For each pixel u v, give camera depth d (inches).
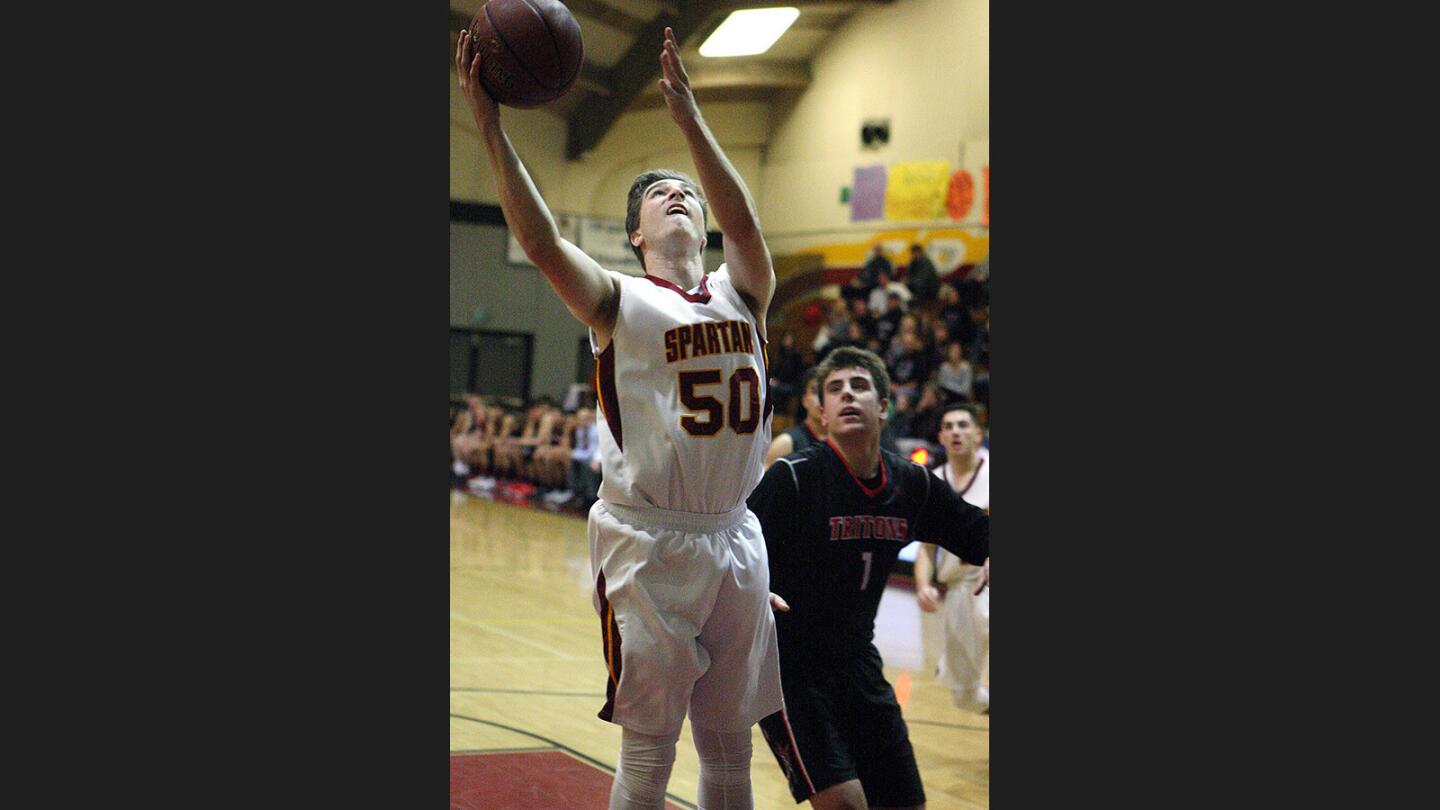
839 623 123.3
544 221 99.3
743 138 524.1
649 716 102.5
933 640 269.1
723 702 107.7
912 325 454.6
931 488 129.0
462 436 666.2
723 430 102.8
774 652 111.7
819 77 498.9
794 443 219.1
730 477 104.0
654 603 101.7
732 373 103.6
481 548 412.8
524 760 168.7
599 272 103.7
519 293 685.3
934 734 192.2
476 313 677.9
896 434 429.4
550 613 293.9
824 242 498.3
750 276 107.8
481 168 615.5
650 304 103.2
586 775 162.7
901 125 475.2
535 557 395.5
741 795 109.3
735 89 518.0
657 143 553.0
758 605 106.9
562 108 580.7
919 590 182.1
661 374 102.4
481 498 597.9
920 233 468.8
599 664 237.1
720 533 104.8
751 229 105.3
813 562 121.8
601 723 191.5
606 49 542.6
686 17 505.7
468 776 160.1
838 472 123.8
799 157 507.2
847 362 125.6
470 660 235.1
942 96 462.6
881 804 122.9
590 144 572.1
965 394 429.4
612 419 103.8
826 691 121.4
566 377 698.8
